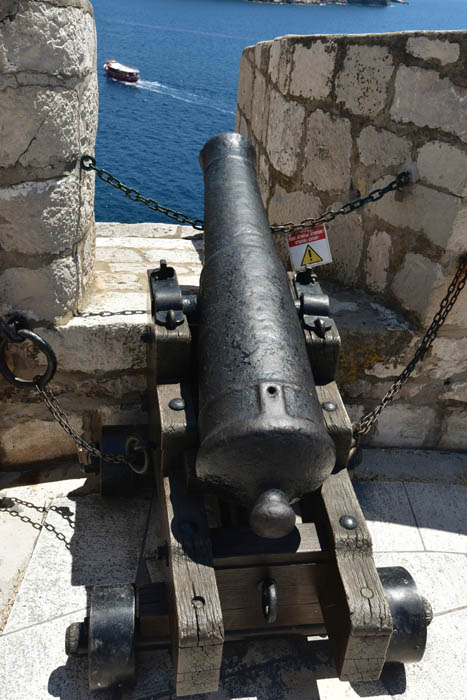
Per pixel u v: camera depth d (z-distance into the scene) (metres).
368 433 2.95
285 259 3.51
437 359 2.74
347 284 3.07
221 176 2.25
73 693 1.88
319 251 2.72
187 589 1.59
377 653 1.64
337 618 1.70
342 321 2.67
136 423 2.77
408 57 2.42
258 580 1.77
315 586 1.83
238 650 2.04
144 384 2.70
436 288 2.50
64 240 2.34
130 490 2.50
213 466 1.50
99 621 1.78
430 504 2.66
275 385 1.48
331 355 2.08
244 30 139.38
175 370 2.04
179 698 1.88
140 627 1.82
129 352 2.59
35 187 2.14
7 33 1.83
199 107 52.62
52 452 2.80
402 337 2.66
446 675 1.99
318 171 3.09
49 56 1.96
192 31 129.12
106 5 187.88
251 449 1.42
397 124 2.54
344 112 2.82
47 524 2.44
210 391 1.57
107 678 1.80
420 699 1.92
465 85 2.18
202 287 1.89
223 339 1.63
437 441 2.99
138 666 1.97
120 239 4.02
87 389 2.66
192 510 1.78
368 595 1.62
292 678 1.96
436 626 2.14
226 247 1.90
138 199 2.52
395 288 2.77
